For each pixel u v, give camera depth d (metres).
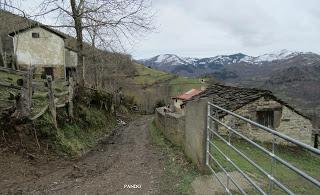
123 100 39.09
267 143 15.66
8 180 6.70
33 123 9.17
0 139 8.18
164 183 6.64
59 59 32.88
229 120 14.66
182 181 6.59
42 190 6.39
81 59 16.05
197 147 7.32
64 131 10.98
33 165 7.83
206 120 6.75
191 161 7.89
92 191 6.34
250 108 15.41
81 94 15.69
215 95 17.72
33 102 10.69
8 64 31.05
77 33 15.50
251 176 6.73
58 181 7.00
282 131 16.38
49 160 8.50
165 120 15.18
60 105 11.41
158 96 56.88
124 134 17.66
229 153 8.96
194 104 7.59
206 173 6.81
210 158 6.86
